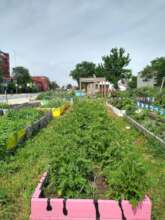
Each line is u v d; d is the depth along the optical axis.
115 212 3.36
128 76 43.38
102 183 4.23
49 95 33.66
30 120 10.46
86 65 82.75
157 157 6.58
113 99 24.48
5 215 3.88
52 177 3.82
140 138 8.70
